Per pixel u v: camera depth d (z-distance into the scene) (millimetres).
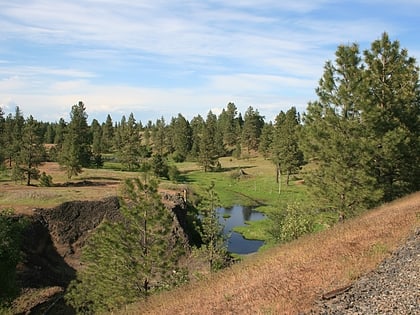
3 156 74188
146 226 22609
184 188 57969
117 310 19516
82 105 93438
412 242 13719
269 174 95000
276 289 12875
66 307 29703
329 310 10242
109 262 22609
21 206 40344
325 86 25156
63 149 75375
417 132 26172
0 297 24266
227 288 14992
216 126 148500
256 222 57094
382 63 26516
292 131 77312
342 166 24078
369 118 23750
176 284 22703
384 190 24859
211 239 29219
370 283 11289
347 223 19859
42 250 36875
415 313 9031
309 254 15789
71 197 43875
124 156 94438
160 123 138875
